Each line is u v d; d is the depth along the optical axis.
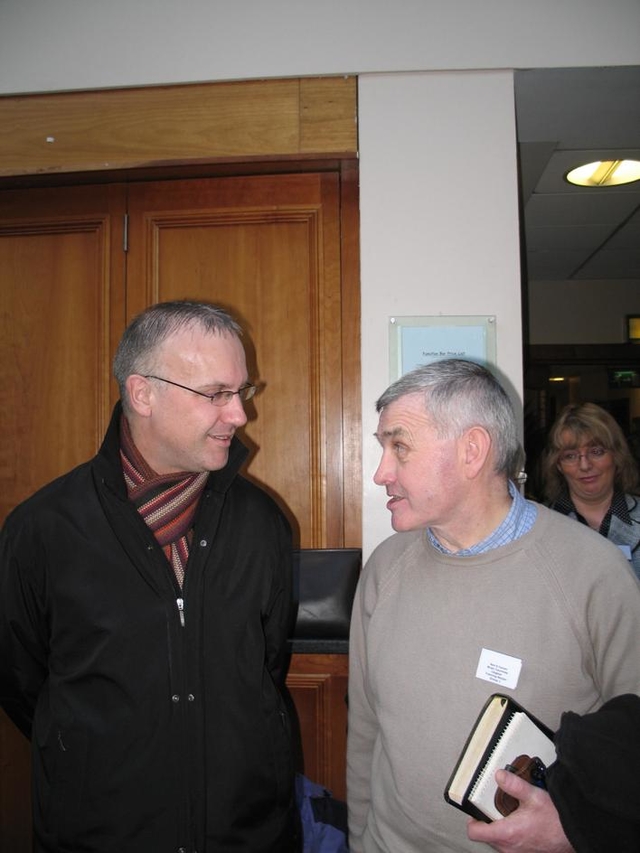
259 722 1.02
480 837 0.73
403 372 1.59
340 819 1.29
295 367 1.67
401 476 0.90
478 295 1.59
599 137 2.01
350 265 1.68
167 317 1.01
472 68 1.62
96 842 0.93
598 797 0.69
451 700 0.87
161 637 0.97
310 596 1.51
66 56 1.70
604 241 3.21
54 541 1.00
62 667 0.98
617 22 1.59
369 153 1.63
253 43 1.66
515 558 0.89
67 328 1.74
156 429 1.00
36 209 1.78
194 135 1.67
